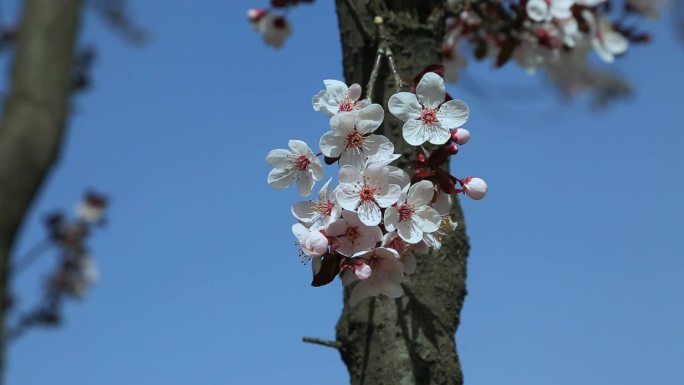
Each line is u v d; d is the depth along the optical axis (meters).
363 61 0.93
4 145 0.73
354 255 0.86
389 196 0.87
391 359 0.89
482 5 1.08
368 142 0.88
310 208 0.87
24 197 0.73
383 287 0.87
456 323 0.90
